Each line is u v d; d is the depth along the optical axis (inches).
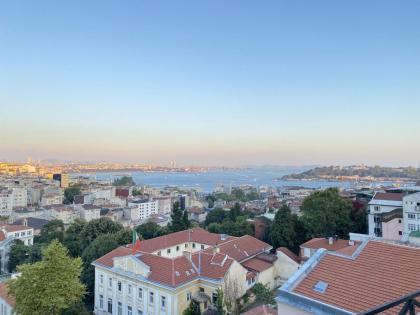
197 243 2930.6
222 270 2023.9
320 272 954.7
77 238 3572.8
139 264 2043.6
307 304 850.8
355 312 781.3
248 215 5447.8
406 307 332.5
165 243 2783.0
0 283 2468.0
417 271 852.0
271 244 3196.4
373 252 968.3
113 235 3088.1
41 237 4547.2
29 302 1774.1
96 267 2308.1
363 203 3535.9
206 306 1975.9
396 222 2940.5
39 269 1819.6
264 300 2096.5
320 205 3083.2
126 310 2102.6
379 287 840.3
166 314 1891.0
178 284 1897.1
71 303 1898.4
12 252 3627.0
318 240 2650.1
